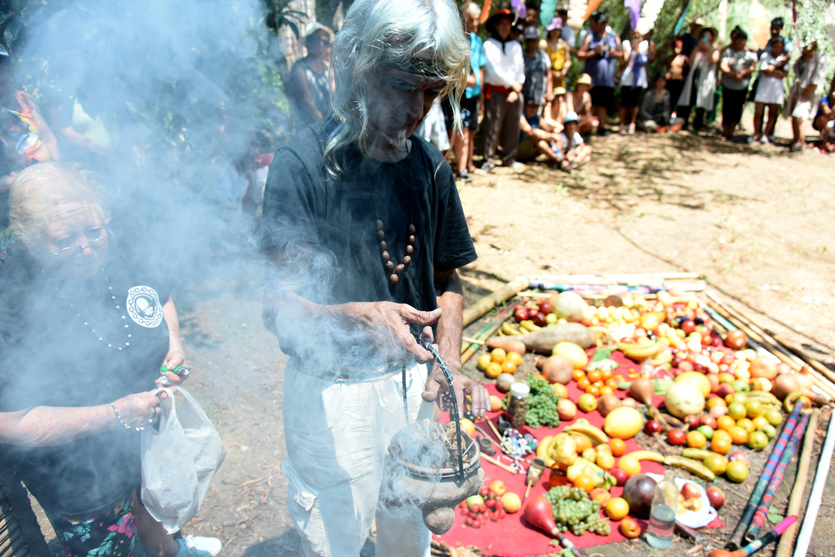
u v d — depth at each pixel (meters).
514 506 2.95
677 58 11.17
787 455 3.40
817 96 10.05
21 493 1.81
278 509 2.85
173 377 1.94
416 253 1.66
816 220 7.25
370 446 1.71
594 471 3.09
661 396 3.92
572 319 4.79
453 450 1.56
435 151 1.66
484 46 7.88
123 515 1.93
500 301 5.10
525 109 8.81
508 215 7.09
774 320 5.02
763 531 2.90
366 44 1.31
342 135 1.45
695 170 9.25
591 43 10.26
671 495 2.85
